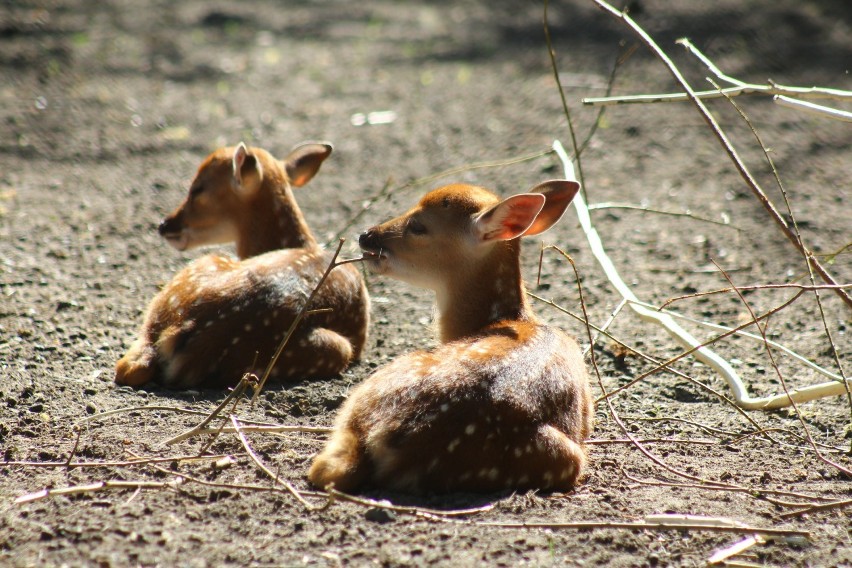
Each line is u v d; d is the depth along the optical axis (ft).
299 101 76.18
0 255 42.73
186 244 38.55
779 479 25.84
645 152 63.26
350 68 86.84
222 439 26.76
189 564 20.20
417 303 40.81
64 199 52.29
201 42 93.20
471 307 30.42
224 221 38.09
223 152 38.45
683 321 38.75
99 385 30.48
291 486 23.71
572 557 21.03
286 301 31.68
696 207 53.42
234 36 96.32
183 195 54.34
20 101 71.41
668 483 25.12
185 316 30.83
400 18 105.81
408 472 23.27
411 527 21.88
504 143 65.46
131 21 98.12
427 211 30.73
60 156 60.39
